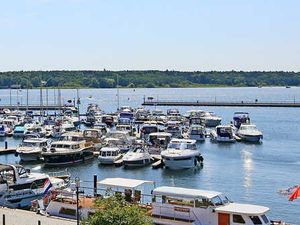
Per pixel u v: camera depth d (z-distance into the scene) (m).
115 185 38.34
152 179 63.09
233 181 61.44
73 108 164.50
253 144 95.62
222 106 193.75
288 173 66.06
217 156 81.44
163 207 35.59
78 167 71.62
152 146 80.88
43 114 141.38
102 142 83.38
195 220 34.56
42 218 38.62
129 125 107.81
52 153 71.94
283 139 103.44
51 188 45.22
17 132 107.06
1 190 45.06
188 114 140.75
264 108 193.38
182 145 74.06
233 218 33.53
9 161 76.94
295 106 188.75
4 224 36.06
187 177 64.25
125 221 25.47
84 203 38.62
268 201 51.00
